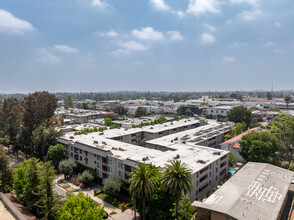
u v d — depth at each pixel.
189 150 74.00
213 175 66.31
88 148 75.69
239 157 93.88
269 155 79.69
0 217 43.25
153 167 50.53
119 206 59.53
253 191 50.72
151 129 113.69
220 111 198.38
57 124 110.44
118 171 66.44
